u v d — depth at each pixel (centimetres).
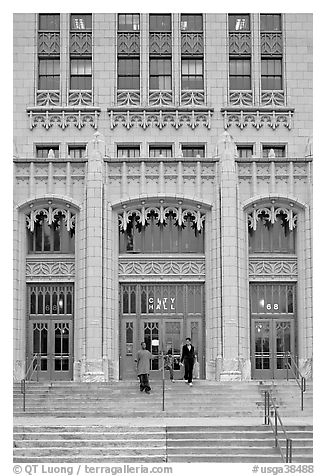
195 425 2734
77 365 3944
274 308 4069
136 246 4081
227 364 3859
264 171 4047
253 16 4400
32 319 4047
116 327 3994
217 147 4081
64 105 4359
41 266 4053
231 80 4409
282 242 4094
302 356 3991
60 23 4388
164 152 4369
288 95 4391
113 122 4350
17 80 4372
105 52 4378
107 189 4012
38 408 3219
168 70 4409
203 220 4056
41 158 4056
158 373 4028
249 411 3162
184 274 4056
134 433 2661
